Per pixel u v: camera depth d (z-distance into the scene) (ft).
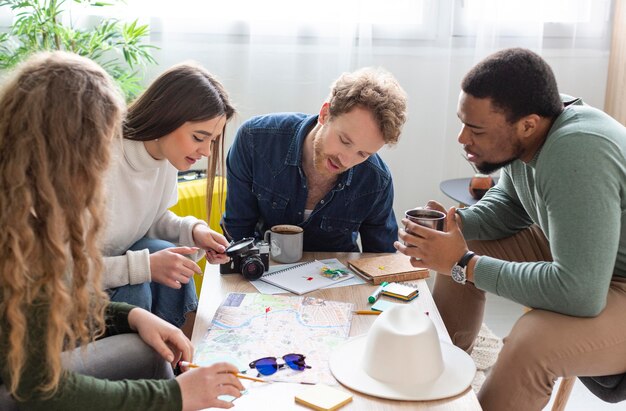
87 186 3.51
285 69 9.81
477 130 5.15
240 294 5.44
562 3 10.03
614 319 4.75
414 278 5.84
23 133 3.37
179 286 5.31
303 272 5.93
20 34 8.27
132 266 5.19
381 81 5.66
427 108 10.27
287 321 4.99
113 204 5.48
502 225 6.28
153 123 5.36
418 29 9.97
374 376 4.25
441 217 5.43
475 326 6.34
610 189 4.61
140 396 3.65
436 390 4.15
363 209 6.64
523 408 4.79
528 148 5.24
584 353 4.67
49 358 3.38
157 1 9.38
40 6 8.53
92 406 3.55
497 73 4.96
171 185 6.22
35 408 3.48
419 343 4.22
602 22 10.16
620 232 4.92
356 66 9.96
